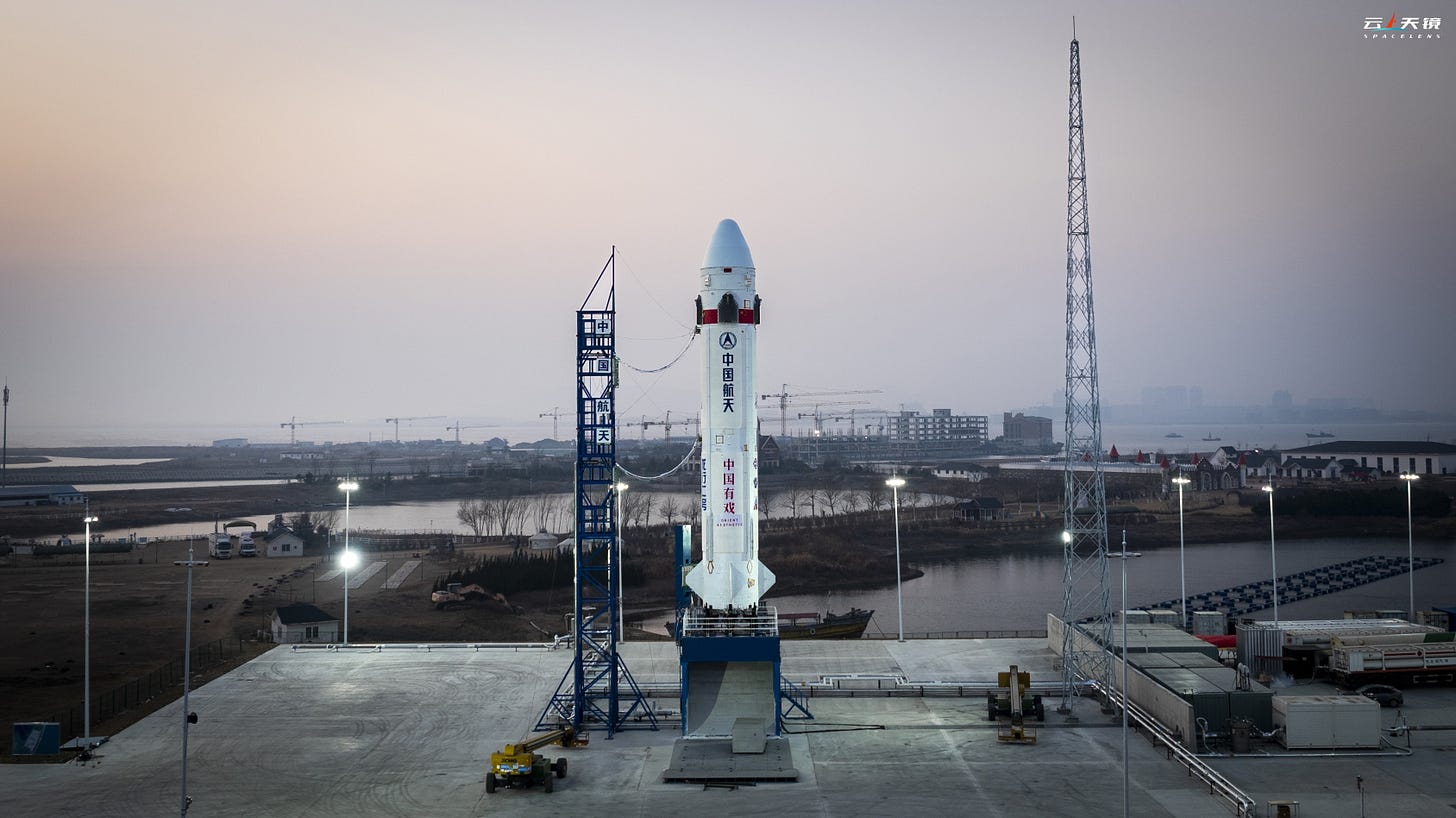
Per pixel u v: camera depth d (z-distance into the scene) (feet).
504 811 203.21
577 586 252.01
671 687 282.15
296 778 221.05
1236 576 571.69
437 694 281.33
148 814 201.57
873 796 209.77
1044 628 442.91
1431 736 242.17
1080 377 309.22
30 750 234.38
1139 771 222.48
